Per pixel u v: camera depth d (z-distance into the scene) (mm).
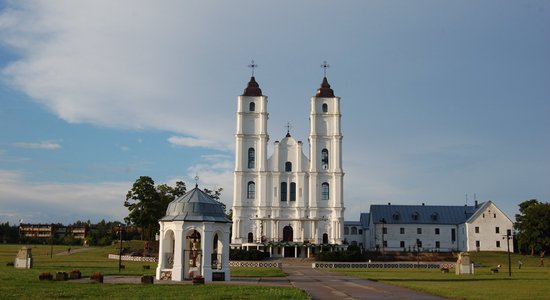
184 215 50219
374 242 148625
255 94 131125
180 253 49688
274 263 100000
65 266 74062
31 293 36094
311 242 124250
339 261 111688
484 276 67250
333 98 131625
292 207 128750
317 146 130250
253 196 128750
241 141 129250
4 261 84062
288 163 130750
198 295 35938
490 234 143250
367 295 40312
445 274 72375
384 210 151875
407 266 95500
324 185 129625
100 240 183500
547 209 120500
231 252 110625
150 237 139375
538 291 43719
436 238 149125
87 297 34250
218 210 52344
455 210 153250
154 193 130500
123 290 38875
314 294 40875
